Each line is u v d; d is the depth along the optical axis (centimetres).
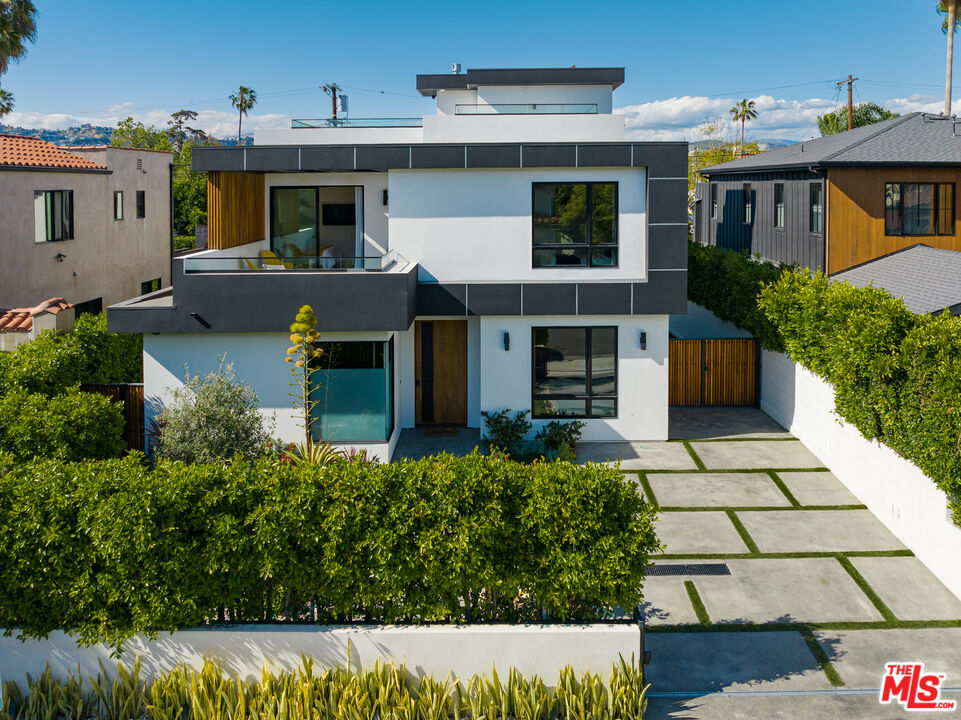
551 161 1864
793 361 1966
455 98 2792
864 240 2216
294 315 1734
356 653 972
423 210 1906
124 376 1938
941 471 1210
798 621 1175
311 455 1556
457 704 953
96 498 960
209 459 1499
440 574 975
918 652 1092
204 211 5731
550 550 978
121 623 962
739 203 2923
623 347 1936
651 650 1103
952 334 1253
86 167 2853
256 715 919
